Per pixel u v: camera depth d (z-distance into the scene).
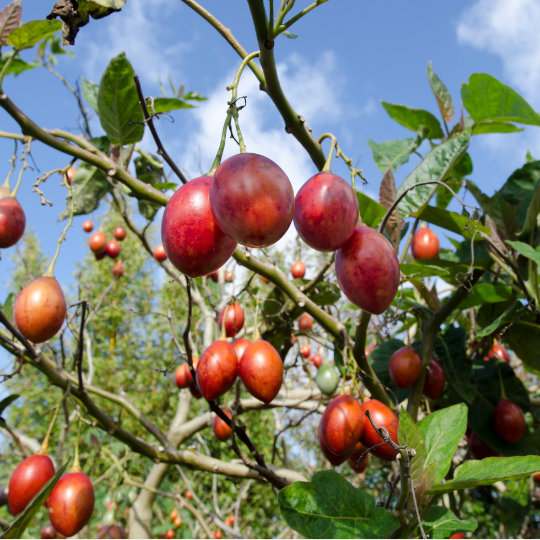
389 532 0.97
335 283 2.44
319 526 0.98
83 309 1.57
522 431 1.70
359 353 1.50
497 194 1.68
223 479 5.84
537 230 1.71
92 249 2.99
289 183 0.78
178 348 1.67
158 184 1.97
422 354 1.67
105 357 9.22
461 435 1.16
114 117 1.65
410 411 1.62
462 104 2.01
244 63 0.92
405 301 1.79
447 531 1.06
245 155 0.77
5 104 1.36
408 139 2.24
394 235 1.40
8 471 3.32
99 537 2.25
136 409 1.87
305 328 2.44
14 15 1.43
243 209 0.72
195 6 1.10
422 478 0.98
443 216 1.67
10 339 1.80
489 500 3.50
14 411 7.78
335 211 0.89
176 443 2.69
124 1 1.13
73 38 1.13
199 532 4.02
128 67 1.55
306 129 1.13
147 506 2.78
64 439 1.91
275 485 1.37
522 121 1.88
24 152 1.62
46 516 3.66
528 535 2.77
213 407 1.34
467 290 1.55
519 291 1.71
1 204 1.54
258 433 6.60
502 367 1.88
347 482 1.07
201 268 0.79
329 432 1.25
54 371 1.68
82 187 2.08
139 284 9.33
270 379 1.30
